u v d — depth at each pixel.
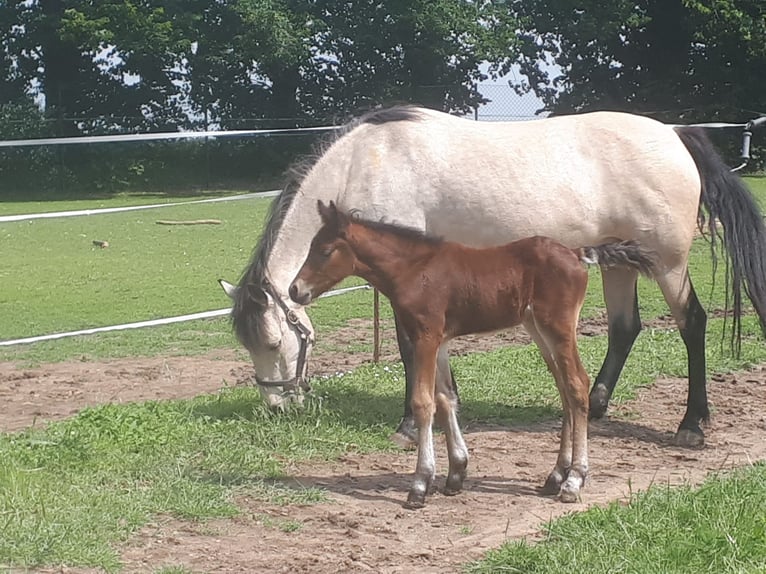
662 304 12.83
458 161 7.33
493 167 7.31
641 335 10.73
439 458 6.89
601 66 35.12
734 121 32.22
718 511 4.99
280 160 34.81
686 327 7.42
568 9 33.72
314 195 7.45
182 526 5.39
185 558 4.93
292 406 7.54
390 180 7.31
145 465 6.29
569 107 35.12
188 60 35.16
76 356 10.20
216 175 34.56
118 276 15.67
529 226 7.32
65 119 33.34
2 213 25.48
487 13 35.50
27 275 15.76
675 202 7.33
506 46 35.00
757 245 7.42
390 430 7.39
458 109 36.25
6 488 5.62
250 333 7.27
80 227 23.02
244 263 17.12
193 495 5.79
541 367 9.33
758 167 31.58
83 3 33.75
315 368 9.68
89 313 12.53
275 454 6.83
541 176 7.31
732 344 7.67
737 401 8.37
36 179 32.53
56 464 6.22
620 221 7.39
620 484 6.22
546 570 4.55
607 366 8.02
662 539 4.76
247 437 7.05
